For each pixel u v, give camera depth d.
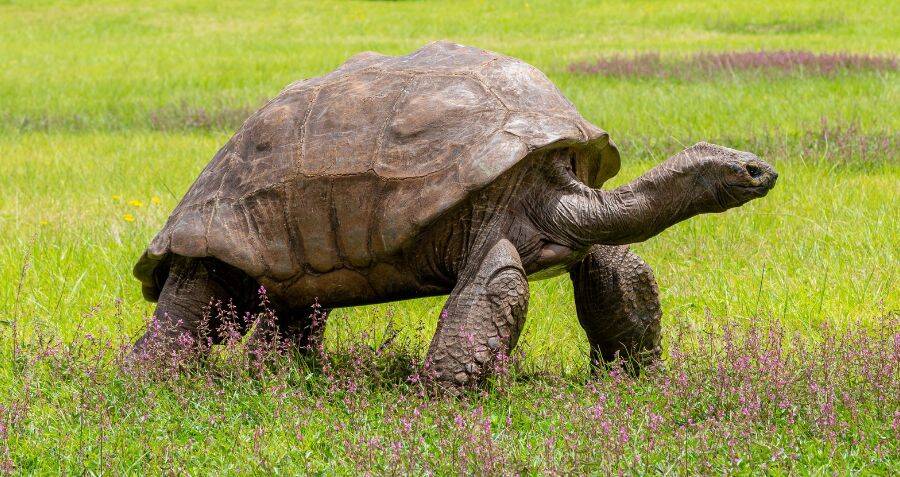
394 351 6.46
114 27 34.16
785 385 5.38
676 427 5.16
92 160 14.66
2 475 4.62
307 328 6.81
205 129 17.77
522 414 5.42
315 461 4.82
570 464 4.57
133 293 8.39
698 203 5.88
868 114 15.20
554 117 5.95
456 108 5.89
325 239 5.92
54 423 5.37
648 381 5.98
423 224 5.60
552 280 8.41
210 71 23.83
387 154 5.82
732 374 5.57
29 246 9.06
